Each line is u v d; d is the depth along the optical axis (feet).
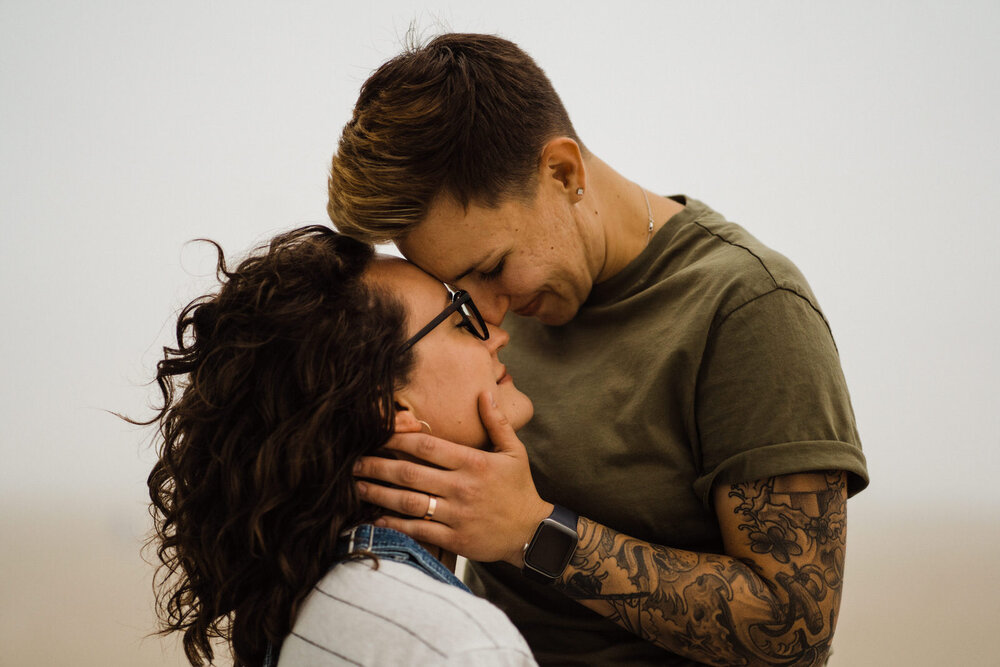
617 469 4.00
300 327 2.95
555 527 3.46
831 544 3.54
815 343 3.67
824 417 3.55
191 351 3.19
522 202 3.65
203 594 3.14
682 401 3.87
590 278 4.19
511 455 3.42
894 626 10.27
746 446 3.61
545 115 3.76
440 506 3.21
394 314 3.18
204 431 3.07
